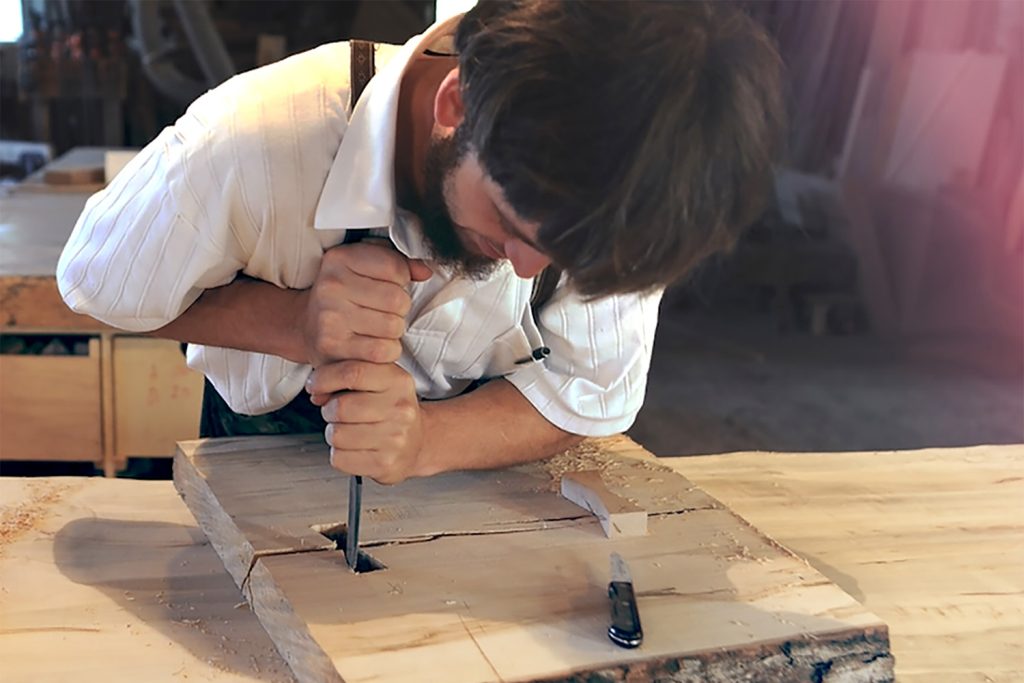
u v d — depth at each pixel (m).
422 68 0.91
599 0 0.68
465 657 0.80
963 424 3.15
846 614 0.88
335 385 0.94
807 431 3.10
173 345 2.06
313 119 0.95
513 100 0.68
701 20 0.68
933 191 3.68
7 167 3.46
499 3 0.73
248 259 1.03
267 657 0.91
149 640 0.92
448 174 0.80
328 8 3.41
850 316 3.83
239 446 1.19
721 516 1.07
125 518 1.16
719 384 3.42
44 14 3.37
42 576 1.02
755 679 0.83
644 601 0.89
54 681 0.85
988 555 1.15
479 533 1.01
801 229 3.72
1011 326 3.72
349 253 0.94
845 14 3.47
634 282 0.72
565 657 0.80
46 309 2.00
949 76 3.54
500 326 1.12
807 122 3.60
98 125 3.52
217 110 0.97
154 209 0.96
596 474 1.13
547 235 0.72
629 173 0.66
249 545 0.95
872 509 1.26
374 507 1.05
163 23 3.37
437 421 1.10
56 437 2.11
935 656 0.96
